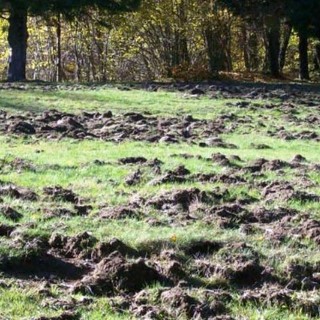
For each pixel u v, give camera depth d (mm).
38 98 23906
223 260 7898
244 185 11359
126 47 56344
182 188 10734
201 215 9445
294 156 14297
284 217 9570
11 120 18250
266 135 18047
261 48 58156
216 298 6836
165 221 9109
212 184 11391
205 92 27500
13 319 6152
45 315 6223
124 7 35969
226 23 47844
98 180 11391
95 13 46094
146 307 6516
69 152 13891
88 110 21391
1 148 14070
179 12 47812
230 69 48844
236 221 9297
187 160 13398
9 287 6875
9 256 7473
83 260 7750
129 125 18047
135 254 7930
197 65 44031
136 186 11086
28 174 11578
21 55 35875
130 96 25391
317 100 26484
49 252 7879
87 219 8977
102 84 30641
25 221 8703
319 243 8516
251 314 6566
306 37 42781
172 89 28359
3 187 10320
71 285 7074
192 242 8266
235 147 15906
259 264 7762
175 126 18578
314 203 10414
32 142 15141
